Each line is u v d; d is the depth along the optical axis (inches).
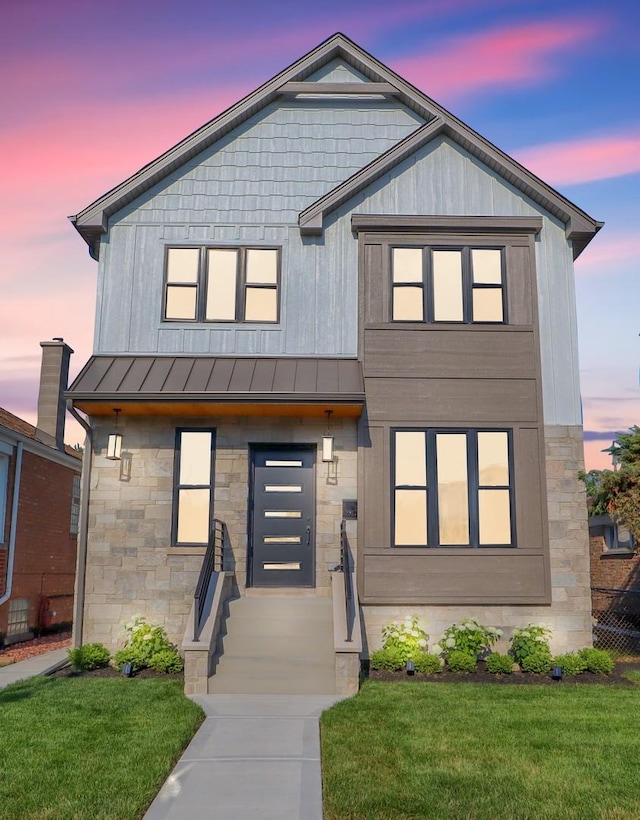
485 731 308.5
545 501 499.8
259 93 554.6
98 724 315.0
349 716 335.0
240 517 503.2
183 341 526.0
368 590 486.0
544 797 235.3
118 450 497.0
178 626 488.1
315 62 563.5
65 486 778.8
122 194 535.5
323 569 498.3
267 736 307.7
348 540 493.4
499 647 482.0
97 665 460.1
